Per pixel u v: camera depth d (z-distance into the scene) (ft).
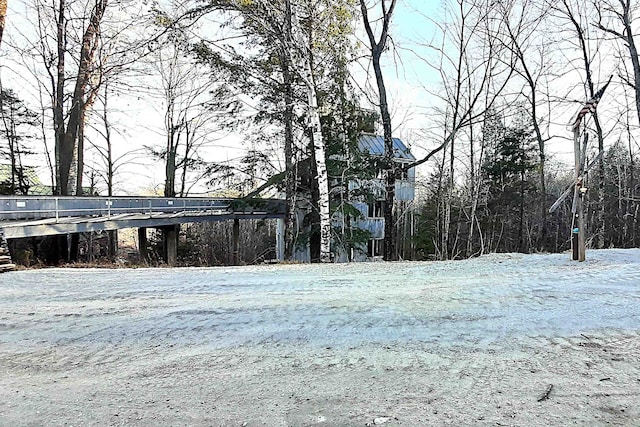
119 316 13.85
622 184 82.48
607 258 27.61
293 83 47.03
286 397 7.82
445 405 7.33
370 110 53.31
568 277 20.38
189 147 84.02
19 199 39.37
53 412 7.38
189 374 9.06
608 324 12.21
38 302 16.01
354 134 52.85
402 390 8.00
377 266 26.94
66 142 53.67
